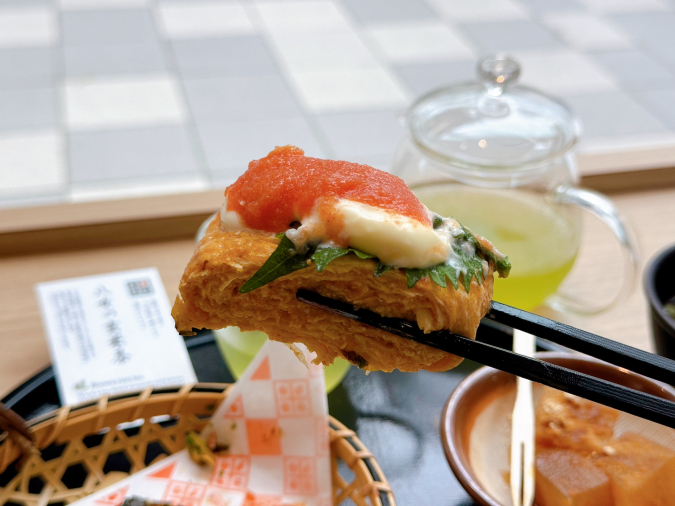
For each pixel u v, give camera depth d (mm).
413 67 890
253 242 247
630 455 308
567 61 914
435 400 382
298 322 258
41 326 416
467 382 323
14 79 819
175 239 480
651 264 379
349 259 238
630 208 515
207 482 332
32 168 701
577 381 239
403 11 1029
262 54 900
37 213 472
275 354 333
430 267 241
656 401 238
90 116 772
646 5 1071
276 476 333
